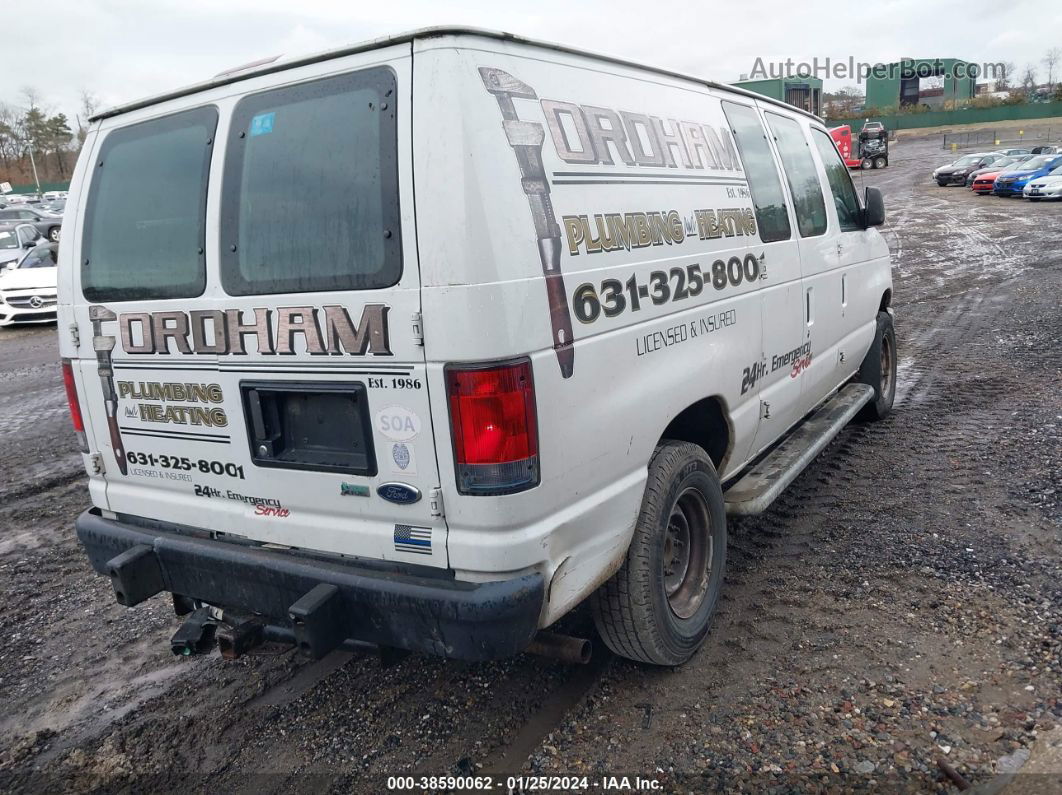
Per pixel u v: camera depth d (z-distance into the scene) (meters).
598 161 2.74
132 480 3.18
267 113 2.65
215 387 2.81
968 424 6.01
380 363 2.43
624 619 3.01
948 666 3.11
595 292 2.63
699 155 3.40
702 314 3.26
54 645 3.88
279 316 2.60
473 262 2.28
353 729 3.08
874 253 5.72
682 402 3.12
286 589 2.71
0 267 18.27
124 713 3.30
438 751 2.93
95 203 3.11
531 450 2.40
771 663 3.24
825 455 5.60
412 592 2.45
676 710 3.01
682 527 3.36
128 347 3.02
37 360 11.77
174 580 3.03
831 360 4.93
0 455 7.02
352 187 2.45
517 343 2.34
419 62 2.36
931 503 4.63
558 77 2.70
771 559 4.12
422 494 2.46
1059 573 3.71
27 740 3.16
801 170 4.55
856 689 3.02
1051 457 5.12
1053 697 2.88
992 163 31.75
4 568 4.75
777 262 3.96
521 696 3.21
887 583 3.77
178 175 2.86
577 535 2.63
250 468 2.80
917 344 9.03
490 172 2.32
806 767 2.66
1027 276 13.09
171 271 2.87
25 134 82.75
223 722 3.19
